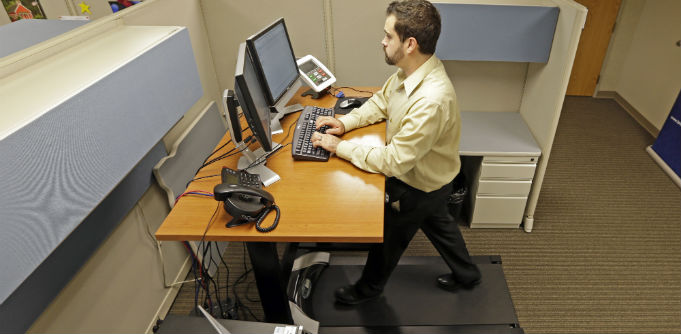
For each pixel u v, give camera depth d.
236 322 1.16
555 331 1.80
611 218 2.42
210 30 2.21
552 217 2.44
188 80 1.49
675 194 2.60
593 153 3.04
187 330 1.15
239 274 2.13
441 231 1.72
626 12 3.47
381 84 2.33
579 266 2.11
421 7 1.30
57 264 1.26
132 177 1.58
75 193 1.00
